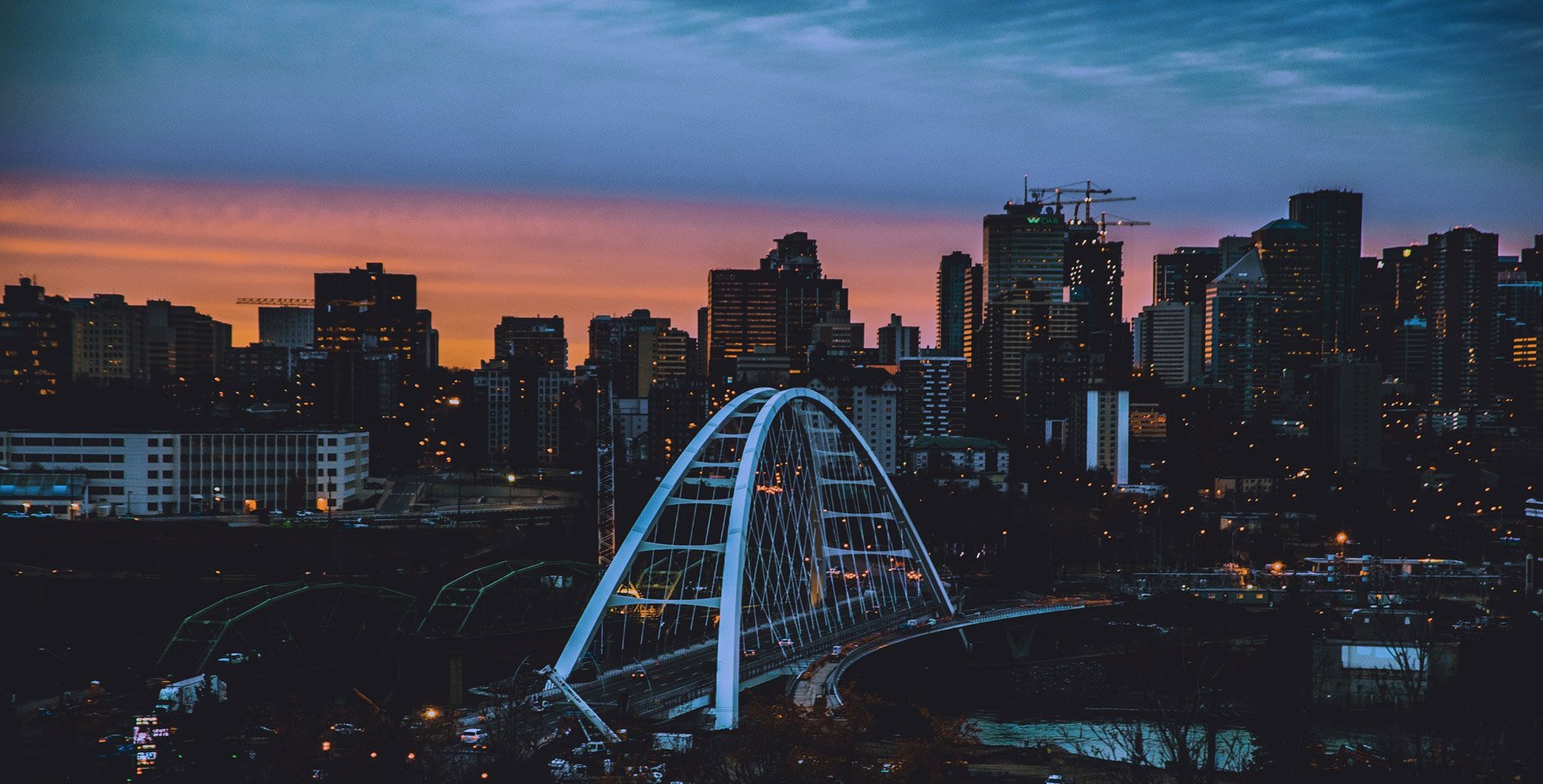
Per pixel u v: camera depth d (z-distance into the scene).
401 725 159.75
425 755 151.75
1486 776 127.06
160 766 154.50
